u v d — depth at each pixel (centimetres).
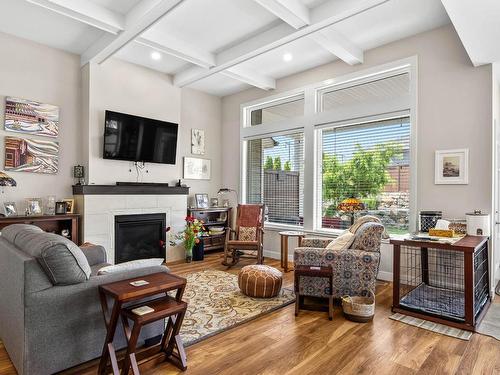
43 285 184
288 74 525
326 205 491
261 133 578
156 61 483
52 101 431
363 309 277
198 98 610
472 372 202
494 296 347
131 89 489
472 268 263
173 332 211
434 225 355
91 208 434
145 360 205
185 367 204
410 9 334
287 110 554
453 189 362
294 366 208
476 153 347
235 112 625
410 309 297
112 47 399
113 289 186
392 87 424
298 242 475
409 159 398
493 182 342
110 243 452
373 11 338
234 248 482
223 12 346
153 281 201
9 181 367
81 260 194
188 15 351
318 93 501
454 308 297
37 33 395
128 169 491
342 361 215
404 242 299
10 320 203
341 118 461
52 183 430
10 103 396
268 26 374
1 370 196
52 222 426
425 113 382
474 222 324
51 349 185
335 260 308
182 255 540
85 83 450
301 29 341
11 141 396
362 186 449
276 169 565
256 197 598
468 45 301
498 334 254
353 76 446
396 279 304
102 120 458
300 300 325
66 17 357
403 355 223
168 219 521
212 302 324
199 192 610
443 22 361
